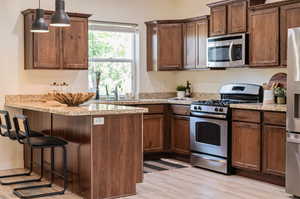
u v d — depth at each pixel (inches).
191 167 224.1
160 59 260.1
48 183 190.7
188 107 232.8
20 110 226.5
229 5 220.8
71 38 224.5
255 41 204.5
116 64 264.1
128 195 167.8
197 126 222.4
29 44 218.5
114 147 163.8
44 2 230.7
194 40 249.9
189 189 177.5
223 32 225.1
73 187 174.7
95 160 159.3
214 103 215.0
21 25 224.1
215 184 186.2
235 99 232.8
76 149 171.2
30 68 218.4
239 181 192.2
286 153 169.0
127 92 269.1
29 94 227.0
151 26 265.7
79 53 227.8
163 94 278.7
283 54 190.5
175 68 259.6
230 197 165.3
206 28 240.1
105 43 259.1
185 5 272.4
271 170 183.8
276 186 183.2
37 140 169.6
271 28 195.5
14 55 222.8
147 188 178.9
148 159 246.7
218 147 208.8
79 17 226.8
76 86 242.5
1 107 220.2
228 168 204.2
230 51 217.5
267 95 196.7
